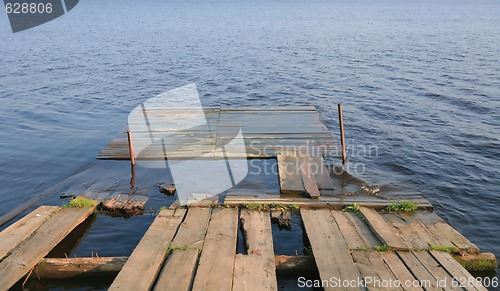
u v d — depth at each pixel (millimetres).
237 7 157000
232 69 34719
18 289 8734
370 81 29641
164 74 32906
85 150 16953
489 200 12891
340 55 41188
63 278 8945
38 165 15555
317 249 9023
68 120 21094
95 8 146500
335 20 87438
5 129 19641
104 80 30609
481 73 31172
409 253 8930
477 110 22312
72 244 10328
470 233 11133
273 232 10539
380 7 154125
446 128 19562
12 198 13047
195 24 79375
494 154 16484
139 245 9156
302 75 32094
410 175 14500
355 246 9172
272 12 120938
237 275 8070
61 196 12695
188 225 10117
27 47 46375
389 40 52031
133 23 82062
